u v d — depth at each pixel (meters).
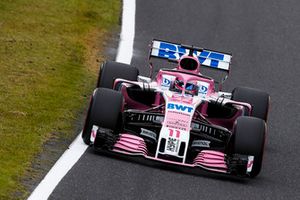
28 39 62.19
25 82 53.19
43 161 41.00
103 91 43.78
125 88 48.16
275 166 46.38
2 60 56.66
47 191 37.19
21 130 44.72
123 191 38.47
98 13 71.81
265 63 67.62
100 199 37.16
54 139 44.44
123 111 45.12
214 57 49.84
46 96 51.25
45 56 59.31
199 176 42.25
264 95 49.28
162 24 72.19
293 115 57.41
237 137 42.72
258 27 75.12
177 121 42.94
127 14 73.19
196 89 46.53
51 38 63.53
